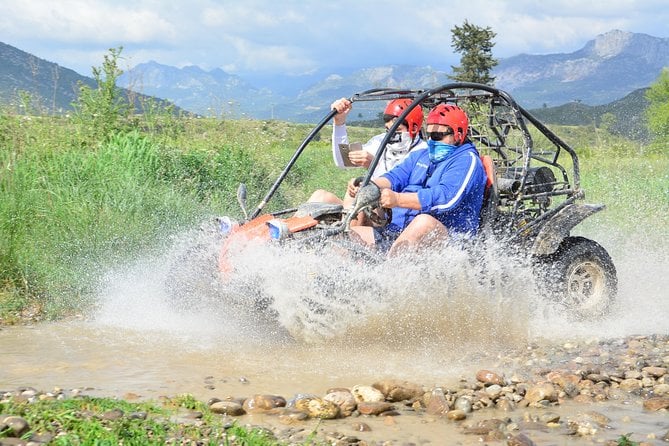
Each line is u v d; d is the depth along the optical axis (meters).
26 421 3.49
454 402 4.46
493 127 7.04
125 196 8.84
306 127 42.41
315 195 6.93
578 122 157.75
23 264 7.46
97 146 11.07
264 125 15.16
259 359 5.47
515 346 5.96
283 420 4.07
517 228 6.75
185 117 13.69
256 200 11.48
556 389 4.74
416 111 7.12
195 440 3.54
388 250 6.29
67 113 12.00
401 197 6.15
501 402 4.50
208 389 4.67
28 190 8.49
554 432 4.01
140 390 4.59
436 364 5.42
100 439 3.32
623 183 13.99
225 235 6.39
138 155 10.62
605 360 5.42
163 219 8.95
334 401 4.30
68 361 5.29
